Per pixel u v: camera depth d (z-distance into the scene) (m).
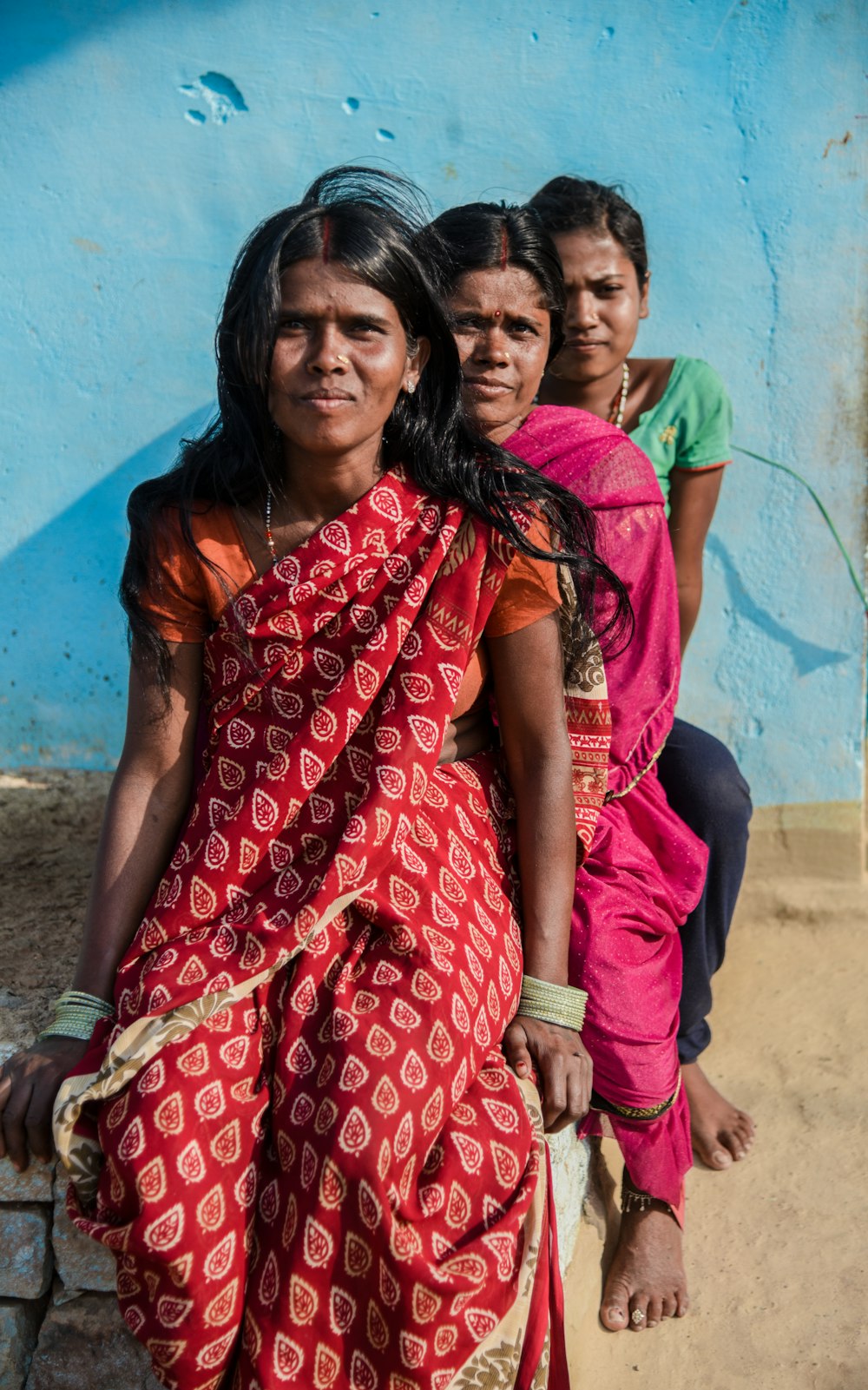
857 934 3.28
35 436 3.26
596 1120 2.30
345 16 3.05
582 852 2.18
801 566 3.29
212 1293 1.59
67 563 3.31
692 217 3.14
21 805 3.23
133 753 1.97
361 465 1.92
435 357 1.97
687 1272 2.35
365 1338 1.60
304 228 1.82
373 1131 1.59
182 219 3.15
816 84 3.03
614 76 3.07
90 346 3.21
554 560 1.98
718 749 2.61
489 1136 1.72
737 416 3.24
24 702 3.38
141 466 3.26
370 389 1.84
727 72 3.05
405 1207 1.60
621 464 2.38
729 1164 2.59
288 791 1.83
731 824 2.53
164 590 1.93
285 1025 1.72
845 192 3.08
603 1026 2.18
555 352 2.51
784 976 3.15
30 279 3.18
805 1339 2.20
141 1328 1.62
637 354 3.23
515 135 3.12
